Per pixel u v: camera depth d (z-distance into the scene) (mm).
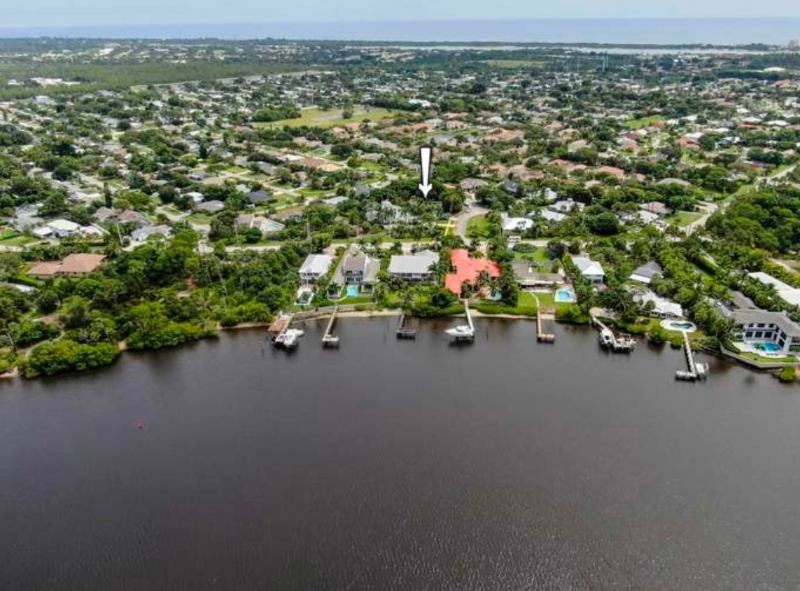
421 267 177500
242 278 171500
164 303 160500
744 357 136625
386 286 173375
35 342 145250
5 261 180750
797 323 144875
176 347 148125
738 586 81562
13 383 132250
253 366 138375
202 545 88062
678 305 157375
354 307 165000
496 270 180375
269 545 87875
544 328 155500
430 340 150000
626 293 157000
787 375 129500
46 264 184125
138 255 180375
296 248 192625
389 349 145750
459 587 81312
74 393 128000
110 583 82625
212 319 157375
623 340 143875
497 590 81000
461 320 160625
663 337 145750
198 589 81250
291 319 159000
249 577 82812
